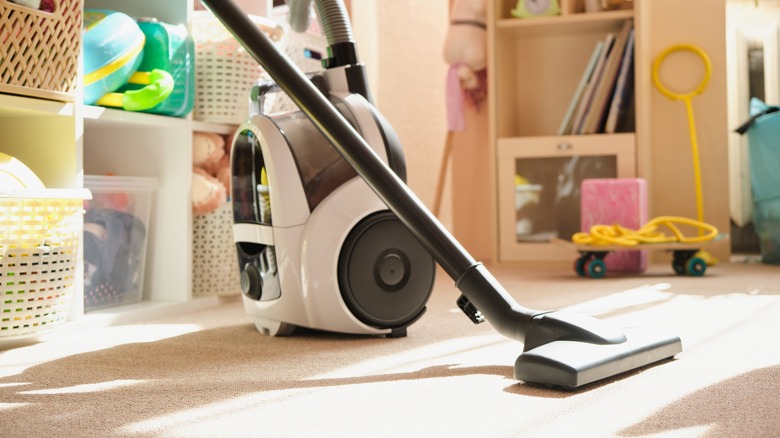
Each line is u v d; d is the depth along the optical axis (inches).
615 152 116.3
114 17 69.4
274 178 57.2
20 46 57.6
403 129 135.4
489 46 123.1
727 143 124.3
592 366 39.2
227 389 41.6
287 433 33.0
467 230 135.1
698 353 48.3
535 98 133.8
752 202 120.5
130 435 33.0
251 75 83.0
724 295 77.8
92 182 69.7
